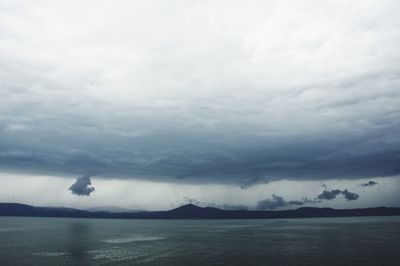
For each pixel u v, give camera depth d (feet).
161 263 256.52
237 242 415.44
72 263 258.57
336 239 428.97
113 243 414.82
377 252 296.71
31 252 321.32
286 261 259.19
